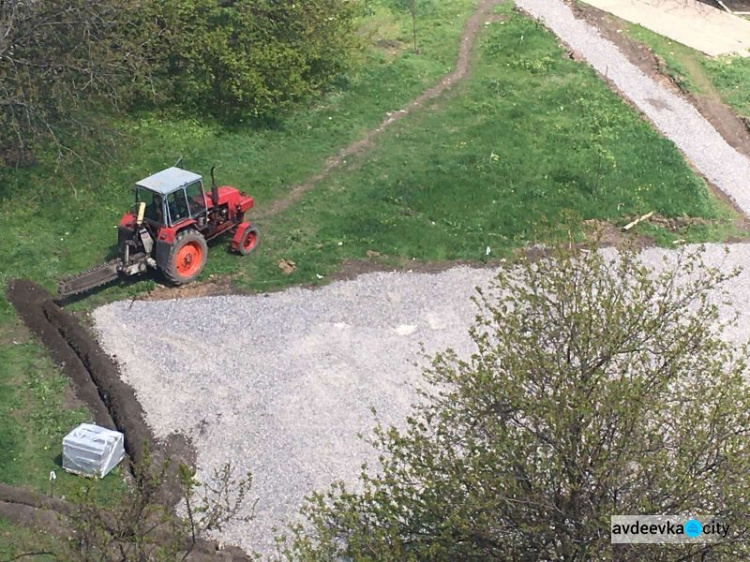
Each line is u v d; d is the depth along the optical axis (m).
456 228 29.62
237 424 21.42
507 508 14.72
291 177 32.06
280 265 27.44
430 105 37.94
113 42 32.34
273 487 19.83
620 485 14.32
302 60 35.66
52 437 20.58
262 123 35.25
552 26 44.81
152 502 16.23
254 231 27.89
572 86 39.19
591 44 43.19
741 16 46.81
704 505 13.88
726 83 39.97
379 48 42.56
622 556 14.09
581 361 15.11
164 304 25.42
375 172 32.62
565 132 35.78
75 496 14.66
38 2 30.47
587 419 14.36
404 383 22.86
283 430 21.30
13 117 28.88
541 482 14.70
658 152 34.47
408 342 24.44
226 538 18.59
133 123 33.88
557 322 15.73
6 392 21.66
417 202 30.81
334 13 37.72
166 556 14.61
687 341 15.79
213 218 27.14
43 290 25.52
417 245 28.67
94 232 28.08
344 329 24.80
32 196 29.17
